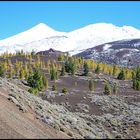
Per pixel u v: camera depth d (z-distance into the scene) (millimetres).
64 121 41688
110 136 46000
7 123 27641
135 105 101312
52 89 134875
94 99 97625
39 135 28703
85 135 38094
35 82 116688
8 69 199250
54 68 196875
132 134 55875
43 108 42844
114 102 97812
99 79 184750
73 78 184250
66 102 91875
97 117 66250
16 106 36031
